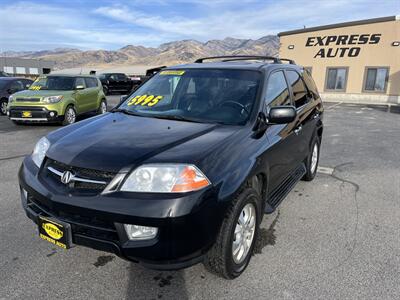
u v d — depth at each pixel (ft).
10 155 21.01
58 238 7.96
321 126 17.34
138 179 7.39
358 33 67.97
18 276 8.91
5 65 215.51
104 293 8.36
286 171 12.73
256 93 10.85
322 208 13.76
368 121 40.04
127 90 83.10
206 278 8.97
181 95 11.69
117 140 8.63
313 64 73.87
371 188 16.22
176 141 8.49
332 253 10.34
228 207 7.89
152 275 9.05
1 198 13.98
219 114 10.52
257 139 9.78
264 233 11.55
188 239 7.26
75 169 7.89
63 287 8.54
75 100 34.19
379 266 9.68
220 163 8.05
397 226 12.23
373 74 68.18
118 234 7.29
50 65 234.38
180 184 7.33
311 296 8.36
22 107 31.07
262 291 8.52
